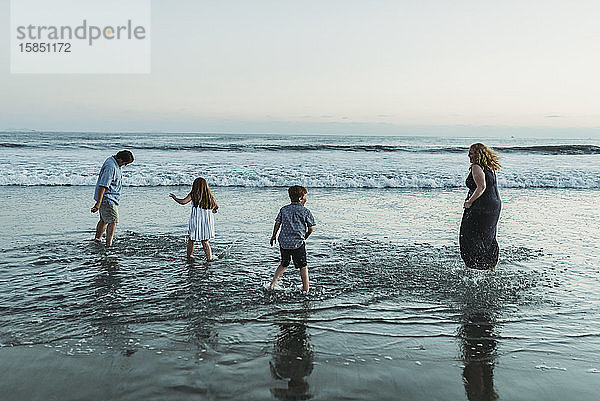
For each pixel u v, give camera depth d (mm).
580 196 14141
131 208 11047
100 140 49469
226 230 8688
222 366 3402
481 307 4781
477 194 5875
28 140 46469
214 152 29219
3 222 8953
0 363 3377
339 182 16297
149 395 2973
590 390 3135
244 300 4902
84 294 5000
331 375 3299
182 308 4625
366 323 4324
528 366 3484
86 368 3324
